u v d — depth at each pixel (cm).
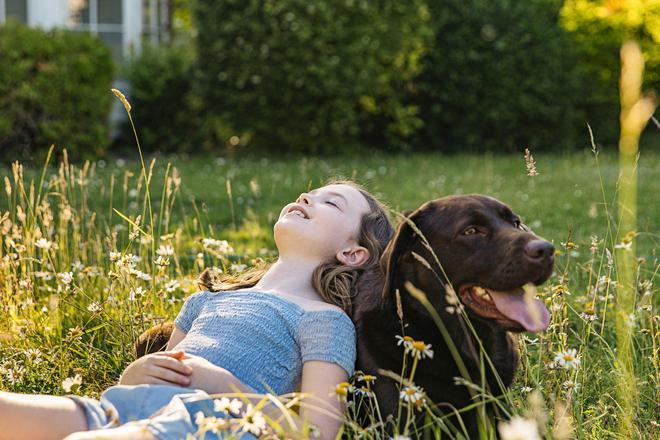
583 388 290
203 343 268
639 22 1459
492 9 1335
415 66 1323
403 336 259
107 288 386
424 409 248
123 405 240
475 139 1376
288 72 1193
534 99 1356
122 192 789
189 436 209
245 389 256
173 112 1280
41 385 324
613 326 380
